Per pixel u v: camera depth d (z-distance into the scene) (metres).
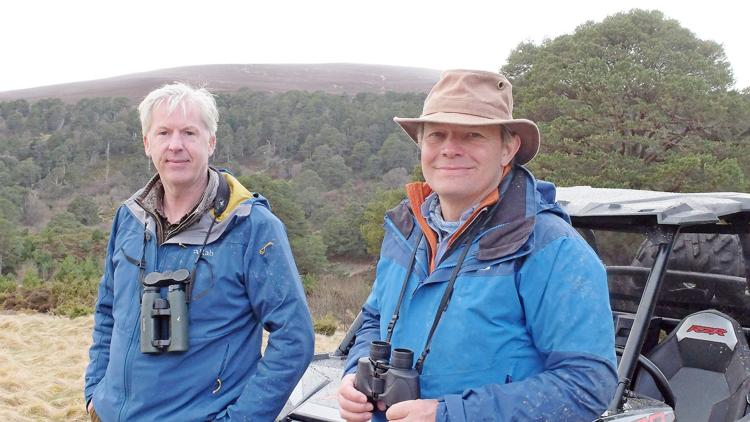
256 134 112.88
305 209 67.00
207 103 2.59
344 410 2.00
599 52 22.28
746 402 3.05
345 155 101.25
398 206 2.34
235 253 2.48
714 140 20.64
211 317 2.45
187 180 2.50
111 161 111.81
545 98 21.16
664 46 21.94
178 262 2.48
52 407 6.45
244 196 2.55
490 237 1.95
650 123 19.25
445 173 2.04
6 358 8.53
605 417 2.38
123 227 2.66
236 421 2.40
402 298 2.11
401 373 1.88
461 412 1.79
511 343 1.89
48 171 106.38
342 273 34.50
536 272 1.87
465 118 1.96
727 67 22.17
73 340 10.23
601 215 2.97
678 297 3.84
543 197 2.15
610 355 1.81
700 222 2.77
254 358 2.57
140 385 2.42
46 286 16.72
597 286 1.85
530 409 1.75
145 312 2.42
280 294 2.49
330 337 11.14
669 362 3.51
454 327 1.92
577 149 19.92
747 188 18.42
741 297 3.62
